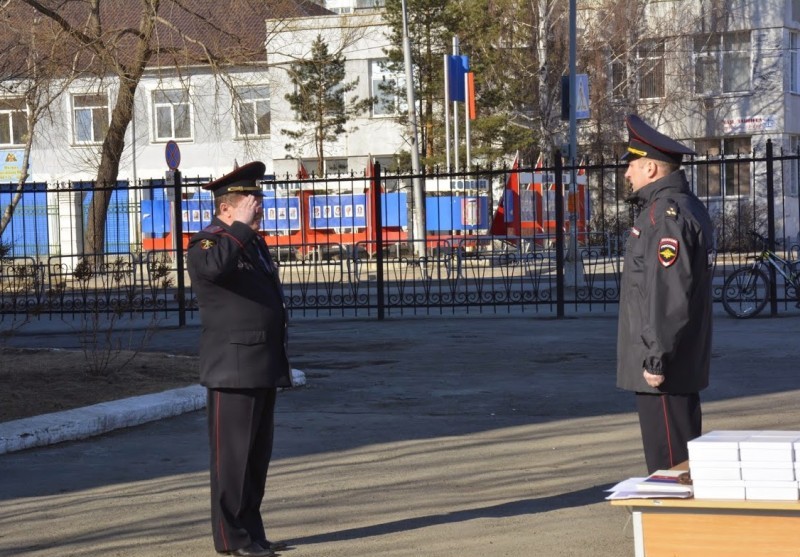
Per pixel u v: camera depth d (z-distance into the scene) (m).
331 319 19.62
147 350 15.52
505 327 17.47
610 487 7.40
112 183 26.20
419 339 16.08
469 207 29.83
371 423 9.91
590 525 6.48
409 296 23.47
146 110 46.88
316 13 49.81
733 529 4.54
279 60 43.00
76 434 9.40
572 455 8.43
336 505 7.13
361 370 13.04
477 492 7.37
